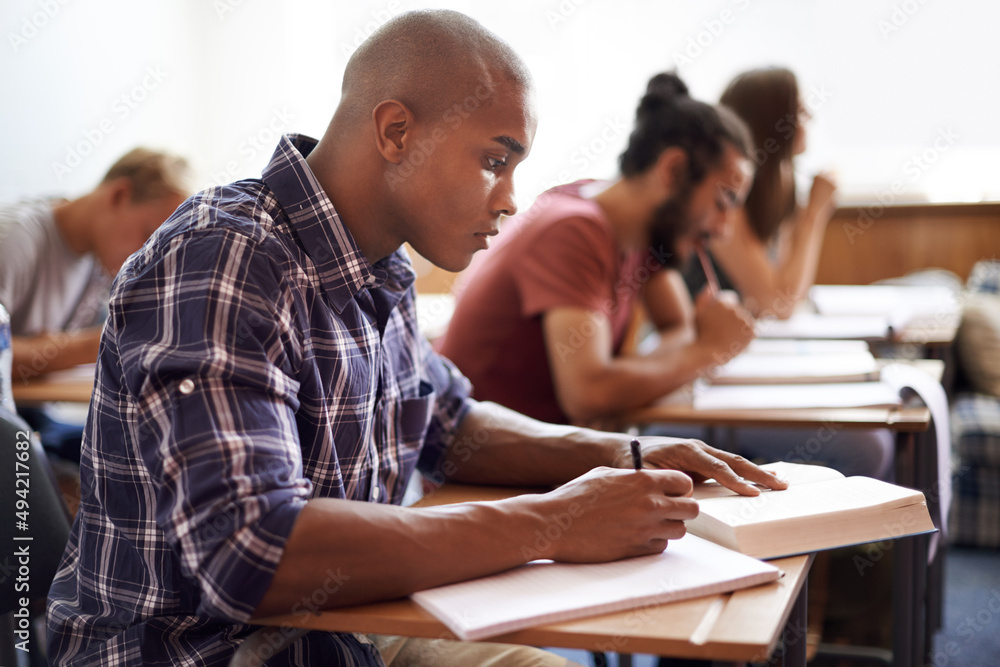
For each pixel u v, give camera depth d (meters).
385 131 0.85
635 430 1.62
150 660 0.79
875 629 1.60
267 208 0.85
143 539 0.80
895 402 1.40
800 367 1.67
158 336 0.74
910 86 3.20
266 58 3.61
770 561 0.77
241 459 0.68
